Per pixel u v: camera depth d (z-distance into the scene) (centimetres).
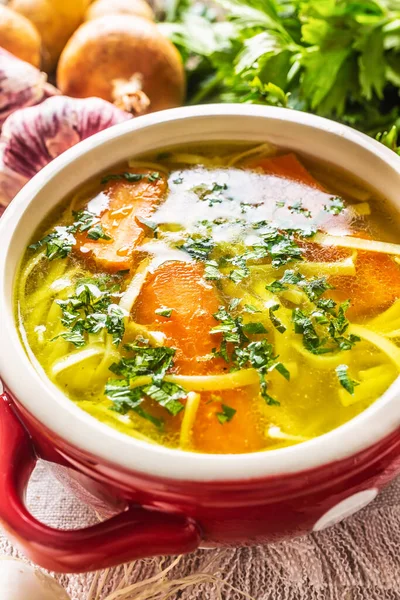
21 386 31
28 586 34
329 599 35
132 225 37
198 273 36
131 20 50
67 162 37
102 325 34
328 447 30
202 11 58
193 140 39
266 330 35
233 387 33
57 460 31
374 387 33
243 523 31
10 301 33
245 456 30
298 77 50
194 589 35
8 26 51
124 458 30
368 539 37
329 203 38
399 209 37
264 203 38
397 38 48
